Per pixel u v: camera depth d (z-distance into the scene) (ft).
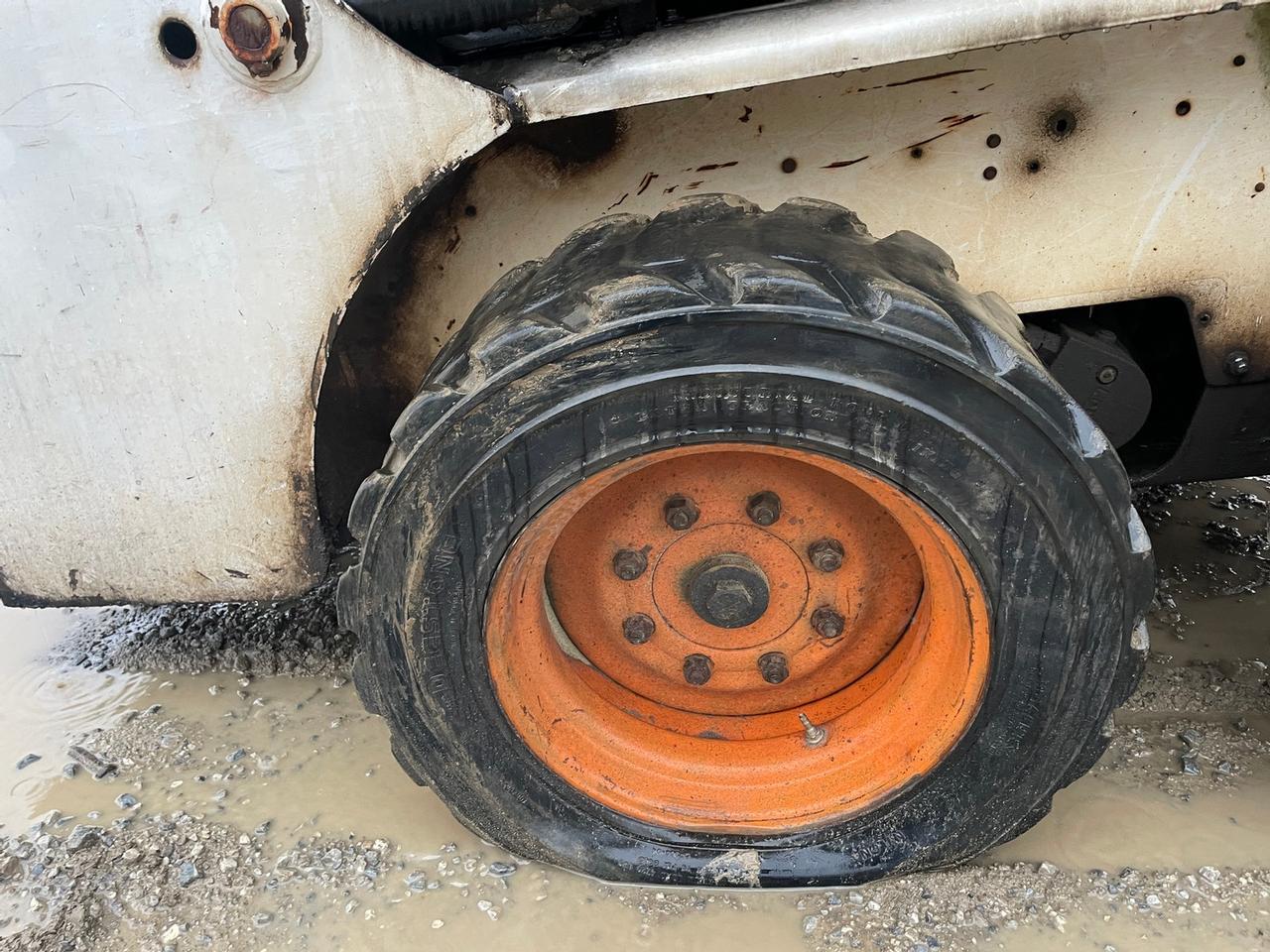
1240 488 10.81
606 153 5.80
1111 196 5.86
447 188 5.92
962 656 5.32
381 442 6.78
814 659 6.08
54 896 6.12
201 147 4.62
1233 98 5.58
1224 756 6.85
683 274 4.66
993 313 5.05
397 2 4.68
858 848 5.84
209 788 7.13
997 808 5.56
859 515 5.54
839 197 5.90
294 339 5.08
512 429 4.75
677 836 5.92
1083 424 4.62
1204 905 5.70
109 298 4.97
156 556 5.75
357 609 5.37
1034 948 5.50
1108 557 4.81
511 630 5.63
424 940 5.77
